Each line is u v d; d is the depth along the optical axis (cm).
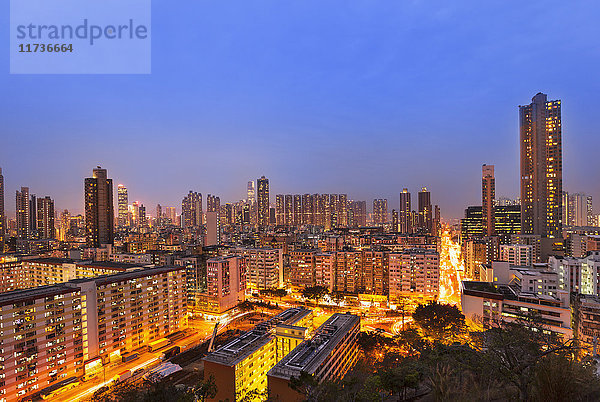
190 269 18388
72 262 17262
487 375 4619
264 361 9606
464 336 10119
